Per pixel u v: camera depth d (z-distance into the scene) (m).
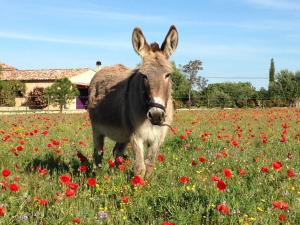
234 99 44.06
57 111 37.91
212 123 16.70
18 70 53.50
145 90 5.52
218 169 7.09
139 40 5.80
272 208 4.66
